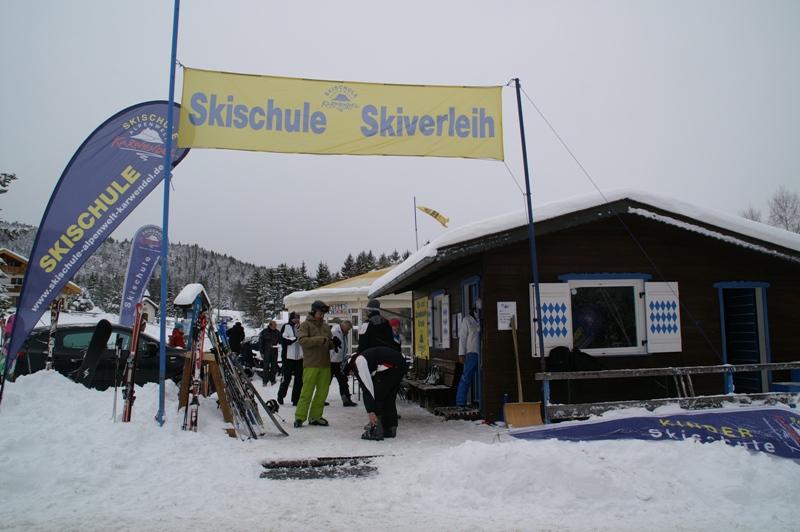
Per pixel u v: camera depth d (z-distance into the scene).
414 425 8.27
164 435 6.10
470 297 9.61
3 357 6.95
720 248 9.20
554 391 8.47
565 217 8.27
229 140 7.11
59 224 7.00
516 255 8.59
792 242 8.86
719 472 4.97
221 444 6.26
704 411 6.31
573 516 4.25
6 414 6.09
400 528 3.96
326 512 4.27
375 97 7.45
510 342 8.42
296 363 10.01
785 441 5.71
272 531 3.87
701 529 4.01
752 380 9.89
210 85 7.16
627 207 8.47
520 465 4.74
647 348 8.80
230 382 7.14
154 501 4.49
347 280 23.42
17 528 3.86
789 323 9.53
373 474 5.34
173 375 10.01
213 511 4.27
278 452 6.20
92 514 4.17
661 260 9.08
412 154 7.39
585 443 5.53
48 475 4.91
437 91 7.55
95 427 5.98
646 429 5.88
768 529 4.02
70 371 9.60
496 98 7.62
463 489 4.63
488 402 8.29
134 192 7.17
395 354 7.27
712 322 9.12
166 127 7.22
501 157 7.54
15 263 26.81
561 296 8.60
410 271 8.63
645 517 4.25
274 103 7.26
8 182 17.95
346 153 7.29
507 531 3.93
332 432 7.59
